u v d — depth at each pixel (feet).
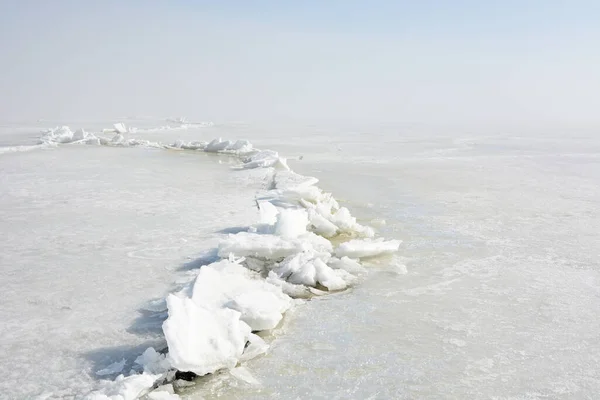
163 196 36.42
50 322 15.29
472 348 14.62
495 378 13.02
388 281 20.27
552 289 19.51
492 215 32.68
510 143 106.93
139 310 16.24
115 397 11.10
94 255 21.99
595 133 157.58
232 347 13.20
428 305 17.80
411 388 12.46
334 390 12.28
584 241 26.48
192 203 33.91
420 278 20.62
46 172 47.70
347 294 18.83
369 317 16.66
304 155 74.28
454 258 23.35
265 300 15.97
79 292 17.69
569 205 36.32
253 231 24.77
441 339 15.16
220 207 32.63
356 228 27.78
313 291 18.94
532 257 23.62
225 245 21.15
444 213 33.06
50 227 26.81
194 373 12.84
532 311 17.38
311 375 12.95
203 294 16.03
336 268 21.53
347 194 39.78
